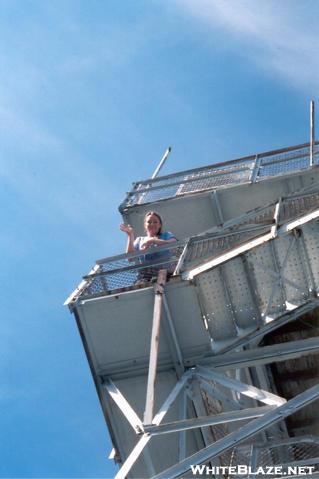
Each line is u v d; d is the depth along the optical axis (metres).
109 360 9.20
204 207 13.82
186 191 14.41
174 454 9.19
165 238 10.82
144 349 9.13
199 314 9.06
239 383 8.38
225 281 9.52
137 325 9.10
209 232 11.25
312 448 11.80
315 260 9.66
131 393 9.13
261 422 7.39
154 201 14.04
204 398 9.20
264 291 9.59
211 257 9.49
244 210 13.70
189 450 9.16
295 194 11.28
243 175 14.23
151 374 8.07
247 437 7.32
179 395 8.88
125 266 10.40
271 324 9.52
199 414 8.88
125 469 7.19
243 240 9.67
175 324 9.10
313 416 12.20
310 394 7.52
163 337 9.01
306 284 9.62
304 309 9.61
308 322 12.80
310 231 9.68
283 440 9.94
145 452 8.89
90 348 9.17
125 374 9.16
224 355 8.99
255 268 9.62
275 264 9.64
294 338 12.84
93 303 9.07
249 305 9.54
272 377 12.70
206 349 9.09
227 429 9.93
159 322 8.55
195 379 8.87
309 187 11.46
